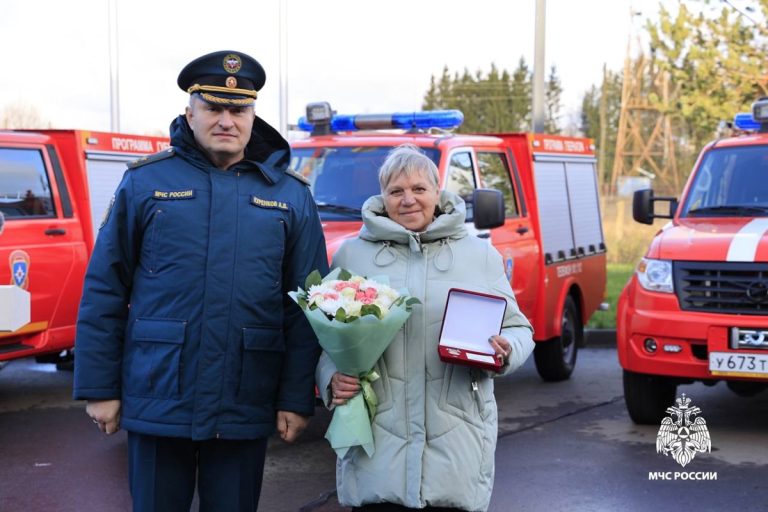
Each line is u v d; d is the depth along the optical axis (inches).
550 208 371.2
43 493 230.1
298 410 142.6
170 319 135.4
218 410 136.2
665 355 272.5
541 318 353.4
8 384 367.9
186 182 138.3
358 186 299.3
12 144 319.3
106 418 138.4
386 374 136.3
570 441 278.1
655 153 793.6
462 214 140.6
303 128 357.7
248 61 138.8
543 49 496.7
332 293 128.7
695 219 305.9
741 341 262.2
